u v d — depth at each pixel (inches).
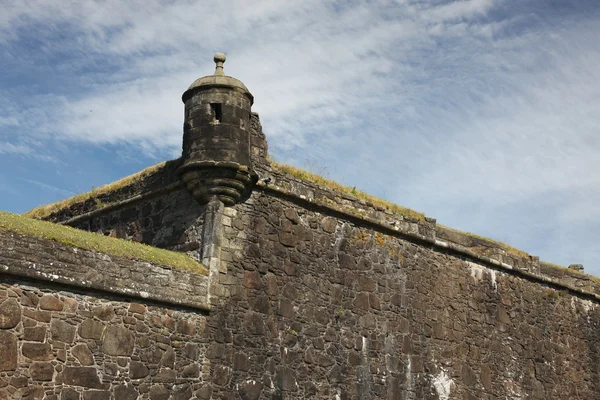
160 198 695.7
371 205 775.1
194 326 608.4
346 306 724.7
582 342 998.4
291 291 682.8
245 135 666.2
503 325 888.9
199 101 665.6
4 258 506.9
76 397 528.4
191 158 653.3
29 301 517.3
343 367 706.8
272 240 680.4
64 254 538.3
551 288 977.5
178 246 661.3
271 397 645.3
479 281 876.0
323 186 737.0
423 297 802.8
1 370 496.1
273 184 688.4
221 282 633.0
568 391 952.3
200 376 603.2
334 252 729.0
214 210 646.5
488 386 845.8
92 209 753.6
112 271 562.9
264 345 650.8
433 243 824.9
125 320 565.3
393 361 751.7
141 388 564.4
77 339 536.4
